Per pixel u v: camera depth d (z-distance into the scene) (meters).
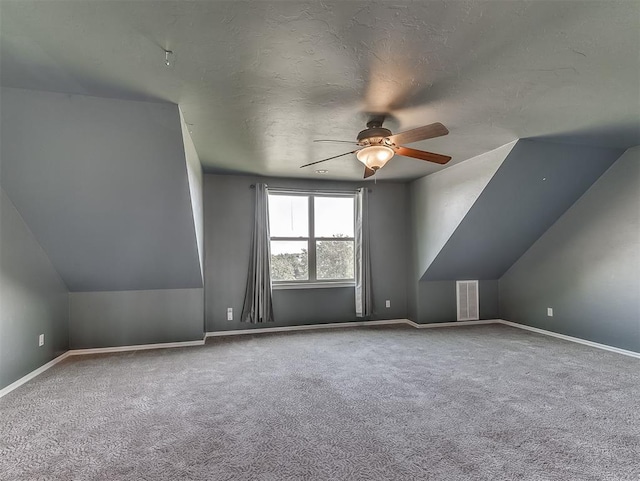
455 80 2.19
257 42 1.77
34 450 2.00
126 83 2.17
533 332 4.81
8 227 2.87
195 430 2.22
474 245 4.69
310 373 3.26
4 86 2.21
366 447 2.02
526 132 3.17
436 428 2.23
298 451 1.98
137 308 4.17
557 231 4.51
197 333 4.33
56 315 3.65
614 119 2.86
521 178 3.79
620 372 3.21
